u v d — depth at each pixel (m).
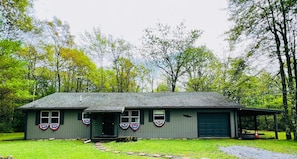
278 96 22.02
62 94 18.02
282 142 12.92
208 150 9.76
